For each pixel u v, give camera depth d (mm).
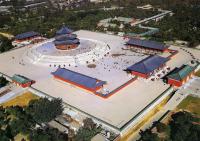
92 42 143750
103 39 157625
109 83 102000
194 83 101062
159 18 197875
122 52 134500
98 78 106500
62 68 110312
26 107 88812
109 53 134000
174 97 92500
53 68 119938
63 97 94688
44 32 180125
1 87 106312
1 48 151250
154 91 95438
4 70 121375
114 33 172000
